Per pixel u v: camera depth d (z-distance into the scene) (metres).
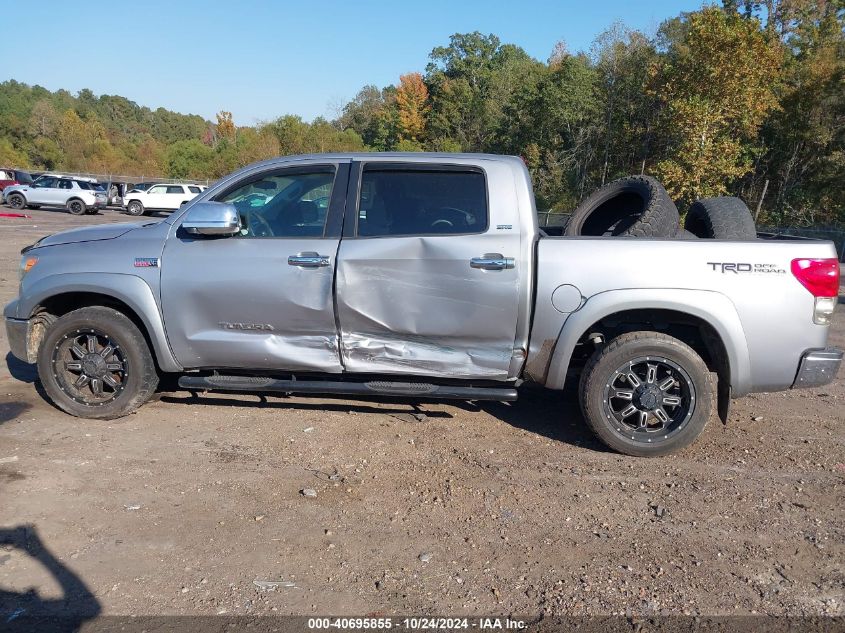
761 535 3.50
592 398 4.41
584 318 4.29
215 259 4.53
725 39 25.62
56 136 79.56
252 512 3.61
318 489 3.89
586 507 3.76
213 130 101.00
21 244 16.62
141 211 33.50
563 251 4.31
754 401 5.76
